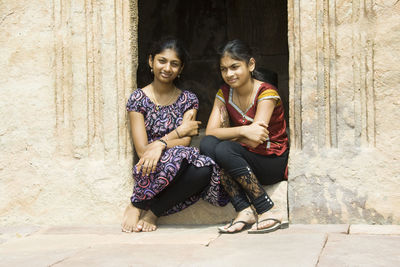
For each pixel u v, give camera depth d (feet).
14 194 12.03
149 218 10.84
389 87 10.62
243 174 10.13
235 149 10.32
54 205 11.86
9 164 12.10
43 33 12.09
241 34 19.24
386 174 10.55
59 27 12.03
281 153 10.94
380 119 10.66
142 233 10.53
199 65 19.83
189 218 11.37
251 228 10.02
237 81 10.59
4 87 12.21
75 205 11.79
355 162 10.69
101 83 11.82
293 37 11.10
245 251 8.39
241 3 19.15
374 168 10.60
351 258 7.73
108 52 11.77
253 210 10.44
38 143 12.06
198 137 13.50
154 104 11.41
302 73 11.01
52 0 12.06
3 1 12.21
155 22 20.07
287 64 18.57
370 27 10.71
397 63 10.59
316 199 10.82
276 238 9.25
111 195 11.62
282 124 11.11
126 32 11.75
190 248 8.77
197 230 10.62
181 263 7.80
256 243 8.95
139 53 19.76
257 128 10.29
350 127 10.80
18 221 11.97
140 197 10.77
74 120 11.91
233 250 8.52
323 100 10.92
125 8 11.73
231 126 11.87
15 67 12.18
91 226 11.38
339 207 10.69
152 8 20.03
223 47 10.63
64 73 12.02
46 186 11.91
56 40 12.03
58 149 12.03
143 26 19.97
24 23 12.17
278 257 7.91
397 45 10.59
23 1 12.17
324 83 10.92
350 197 10.66
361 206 10.60
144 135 11.25
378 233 9.61
